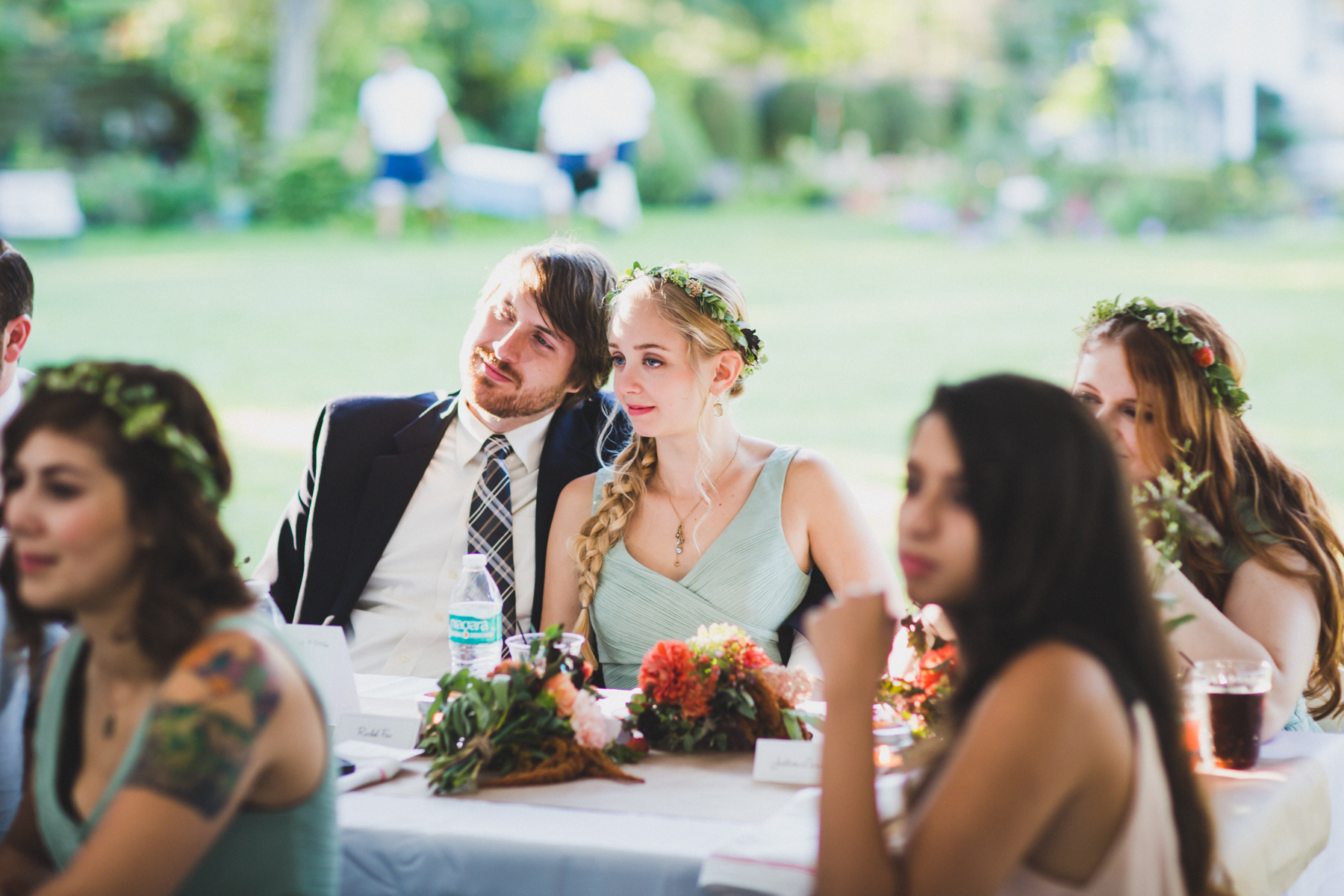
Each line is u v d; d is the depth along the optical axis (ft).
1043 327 43.01
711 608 8.96
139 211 68.80
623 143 64.69
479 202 67.36
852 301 49.47
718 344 8.95
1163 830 4.75
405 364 34.96
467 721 6.44
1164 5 100.63
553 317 9.53
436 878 5.60
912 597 4.96
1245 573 7.77
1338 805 6.95
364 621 9.72
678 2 99.60
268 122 77.20
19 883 5.25
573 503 9.49
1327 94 98.37
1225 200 82.94
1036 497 4.70
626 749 6.62
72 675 4.99
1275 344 38.63
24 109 75.51
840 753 4.81
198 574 4.69
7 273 8.06
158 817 4.35
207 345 37.35
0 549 6.19
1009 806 4.46
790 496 9.21
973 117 98.37
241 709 4.49
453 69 86.99
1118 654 4.80
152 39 76.13
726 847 5.25
